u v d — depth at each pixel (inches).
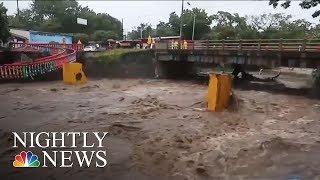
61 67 1641.2
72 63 1504.7
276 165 582.2
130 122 853.2
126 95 1272.1
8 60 1616.6
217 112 980.6
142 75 1879.9
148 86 1555.1
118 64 1806.1
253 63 1491.1
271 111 1005.2
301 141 711.7
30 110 981.2
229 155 626.8
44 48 1727.4
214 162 596.4
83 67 1772.9
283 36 2876.5
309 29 2915.8
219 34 2979.8
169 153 636.7
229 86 1021.2
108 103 1102.4
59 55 1654.8
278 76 2107.5
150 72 1915.6
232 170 564.4
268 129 808.3
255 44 1472.7
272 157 617.6
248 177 538.9
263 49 1440.7
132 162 591.2
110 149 653.9
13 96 1198.9
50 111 971.9
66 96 1226.0
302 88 1535.4
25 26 3622.0
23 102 1095.0
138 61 1872.5
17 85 1449.3
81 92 1322.6
